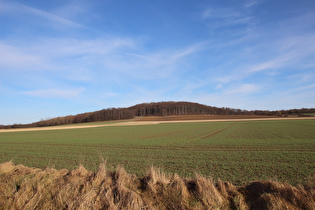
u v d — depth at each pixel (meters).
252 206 4.57
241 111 155.50
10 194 5.28
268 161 12.57
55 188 5.32
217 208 4.47
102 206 4.74
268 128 43.06
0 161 15.29
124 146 22.44
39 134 46.12
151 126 68.00
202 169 11.08
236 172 10.13
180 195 4.84
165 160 13.97
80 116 139.00
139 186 5.44
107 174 6.00
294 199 4.48
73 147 22.47
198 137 30.16
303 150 16.33
